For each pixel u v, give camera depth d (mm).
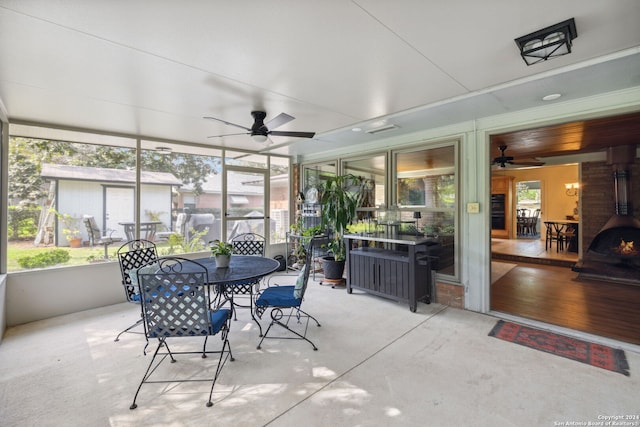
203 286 2160
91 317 3594
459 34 1892
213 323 2330
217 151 5270
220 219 5312
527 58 2174
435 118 3613
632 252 5289
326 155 5641
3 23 1714
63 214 3910
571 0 1577
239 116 3502
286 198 6258
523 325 3260
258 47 2029
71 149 4000
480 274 3654
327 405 2012
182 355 2684
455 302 3828
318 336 3037
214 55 2123
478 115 3502
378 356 2631
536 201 11156
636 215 5461
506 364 2482
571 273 5629
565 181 8703
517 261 6844
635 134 4211
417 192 4285
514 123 3381
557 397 2068
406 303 4016
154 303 2178
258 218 5789
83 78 2463
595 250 5750
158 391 2172
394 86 2684
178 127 3951
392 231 4469
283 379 2305
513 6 1625
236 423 1855
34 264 3689
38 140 3775
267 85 2645
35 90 2695
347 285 4484
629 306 3801
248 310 3871
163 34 1860
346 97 2941
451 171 3926
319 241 5477
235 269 3016
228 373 2393
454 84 2641
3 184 3381
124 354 2705
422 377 2312
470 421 1856
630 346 2705
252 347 2826
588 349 2719
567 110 3037
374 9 1642
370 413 1934
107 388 2207
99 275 3965
